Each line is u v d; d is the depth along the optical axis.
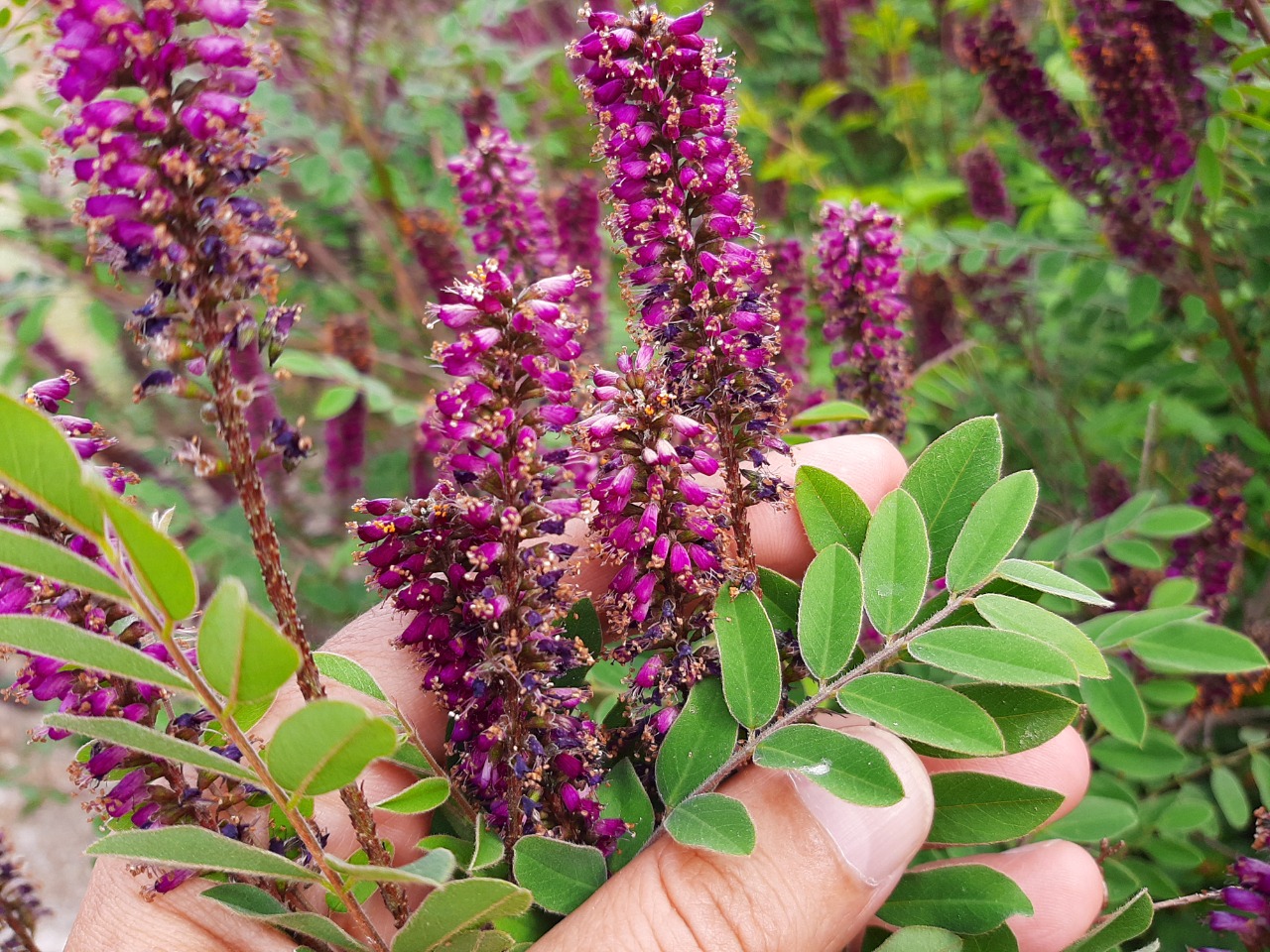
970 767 0.20
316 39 0.39
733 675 0.14
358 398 0.37
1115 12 0.27
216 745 0.13
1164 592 0.23
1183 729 0.27
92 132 0.09
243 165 0.10
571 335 0.12
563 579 0.14
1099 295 0.33
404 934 0.11
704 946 0.14
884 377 0.25
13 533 0.08
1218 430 0.31
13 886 0.19
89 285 0.35
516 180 0.28
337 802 0.18
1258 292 0.30
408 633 0.14
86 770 0.12
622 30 0.14
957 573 0.14
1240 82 0.24
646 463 0.14
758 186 0.46
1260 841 0.19
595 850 0.14
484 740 0.13
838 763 0.13
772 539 0.21
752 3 0.54
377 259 0.46
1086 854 0.20
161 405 0.42
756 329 0.15
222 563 0.36
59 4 0.10
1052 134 0.30
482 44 0.37
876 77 0.53
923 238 0.32
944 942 0.15
